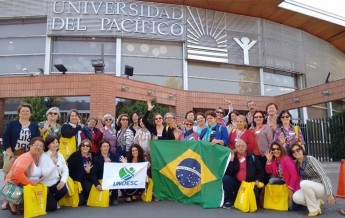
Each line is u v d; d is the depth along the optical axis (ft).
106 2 60.70
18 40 61.62
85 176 22.29
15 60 60.90
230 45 67.51
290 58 74.08
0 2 61.67
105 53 60.95
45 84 51.75
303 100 63.41
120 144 24.77
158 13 63.05
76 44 60.90
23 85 52.44
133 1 61.77
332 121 52.47
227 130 23.27
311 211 18.54
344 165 21.02
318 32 79.05
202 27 65.77
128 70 53.62
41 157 20.16
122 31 60.34
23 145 20.84
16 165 18.86
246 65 68.59
